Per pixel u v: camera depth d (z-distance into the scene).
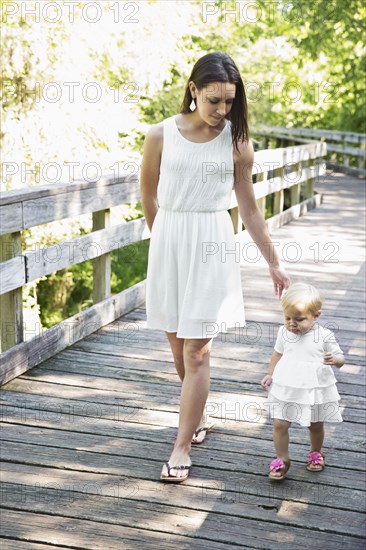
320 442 3.14
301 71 19.38
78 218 11.46
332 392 3.03
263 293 6.31
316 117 21.47
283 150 9.30
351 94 19.20
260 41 18.84
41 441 3.42
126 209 12.68
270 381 3.07
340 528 2.76
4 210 3.90
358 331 5.18
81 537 2.68
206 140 2.92
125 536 2.69
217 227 3.00
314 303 2.95
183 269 3.02
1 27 10.16
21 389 4.02
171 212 3.03
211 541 2.68
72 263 4.64
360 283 6.63
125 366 4.40
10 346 4.20
